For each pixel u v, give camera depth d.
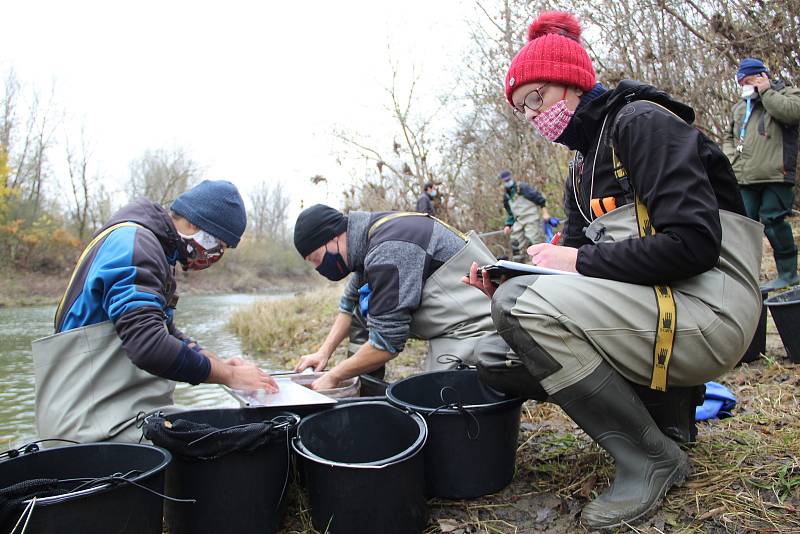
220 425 2.21
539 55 2.06
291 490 2.20
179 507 1.93
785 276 5.03
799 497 1.82
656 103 1.91
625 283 1.82
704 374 1.83
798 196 7.52
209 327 11.18
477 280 2.19
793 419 2.54
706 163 1.84
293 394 2.40
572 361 1.82
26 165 28.39
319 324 8.43
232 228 2.58
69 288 2.29
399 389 2.35
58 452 1.92
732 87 6.96
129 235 2.23
